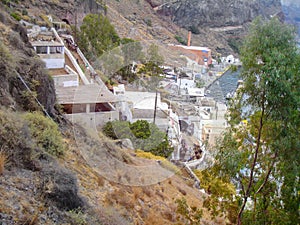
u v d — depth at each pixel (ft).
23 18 91.91
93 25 99.40
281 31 23.84
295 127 25.39
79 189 26.32
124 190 31.40
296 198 27.71
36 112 32.35
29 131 26.58
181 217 32.45
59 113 39.09
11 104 30.58
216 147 27.76
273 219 28.19
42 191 20.67
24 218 17.80
